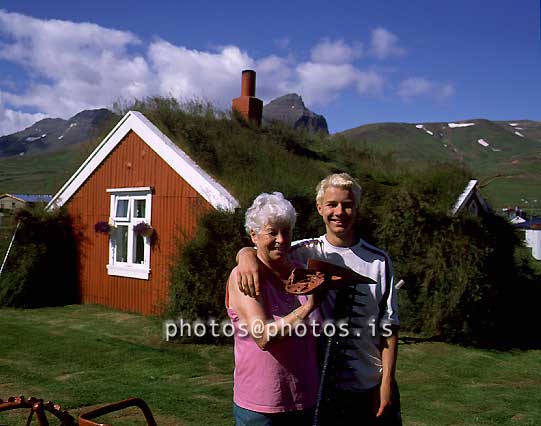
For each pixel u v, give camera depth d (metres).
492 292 10.86
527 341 11.05
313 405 2.96
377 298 3.19
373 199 11.37
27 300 13.35
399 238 10.77
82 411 5.71
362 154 16.05
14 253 13.44
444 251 10.56
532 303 12.90
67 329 10.50
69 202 14.41
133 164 12.86
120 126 13.20
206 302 9.56
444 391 7.33
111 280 13.24
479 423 5.89
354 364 3.14
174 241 10.79
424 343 10.34
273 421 2.85
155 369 7.78
